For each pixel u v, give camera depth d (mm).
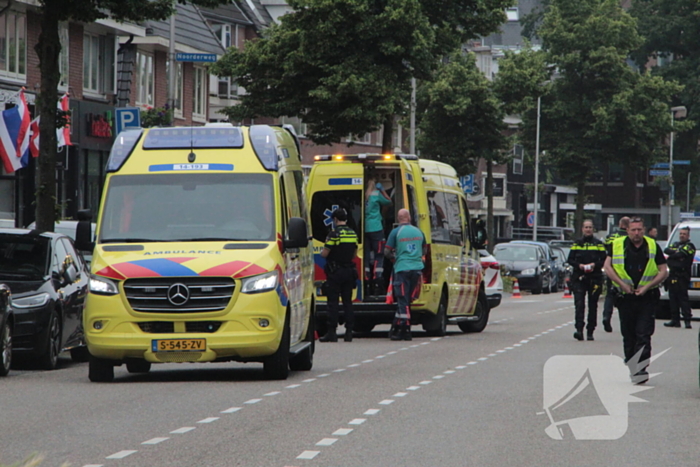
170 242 42031
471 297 71938
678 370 47094
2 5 102500
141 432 29625
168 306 40438
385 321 69125
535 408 34719
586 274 64188
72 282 52094
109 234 42625
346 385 40750
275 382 41688
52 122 61812
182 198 43281
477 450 27344
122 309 40531
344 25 103938
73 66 115875
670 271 77875
